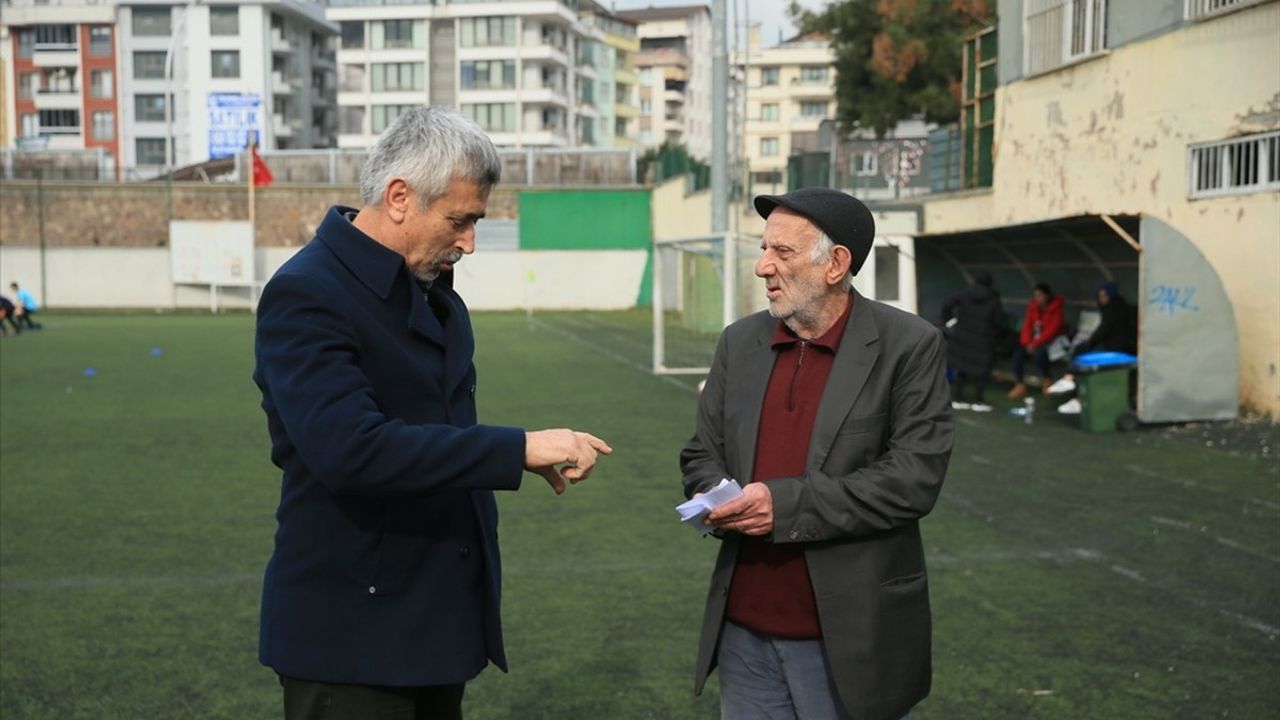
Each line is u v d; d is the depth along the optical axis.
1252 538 7.62
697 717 4.73
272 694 4.98
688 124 111.12
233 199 46.59
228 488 9.72
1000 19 19.55
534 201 47.16
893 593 2.99
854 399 3.01
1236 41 13.30
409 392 2.76
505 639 5.74
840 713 3.01
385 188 2.69
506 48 80.94
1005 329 17.00
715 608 3.13
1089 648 5.50
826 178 25.94
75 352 24.56
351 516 2.69
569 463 2.69
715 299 24.31
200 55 81.69
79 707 4.82
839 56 34.12
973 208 21.11
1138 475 9.84
